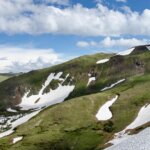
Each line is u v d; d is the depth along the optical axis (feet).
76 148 403.34
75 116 499.51
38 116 533.14
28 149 424.05
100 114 490.49
